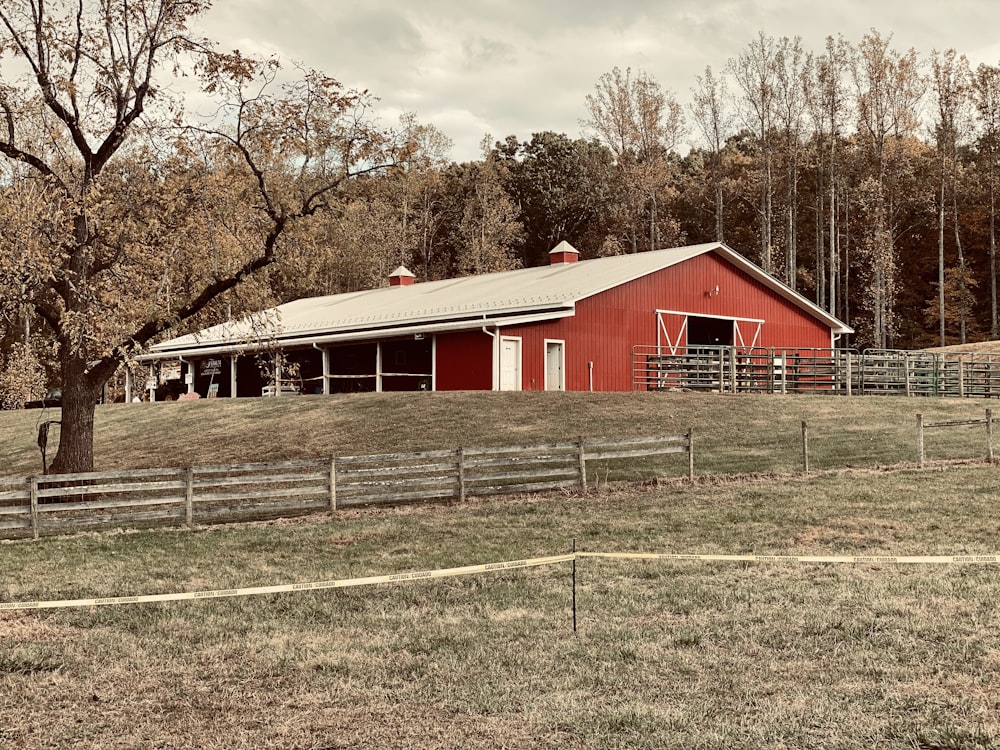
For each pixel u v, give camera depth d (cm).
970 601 901
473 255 6525
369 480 1873
